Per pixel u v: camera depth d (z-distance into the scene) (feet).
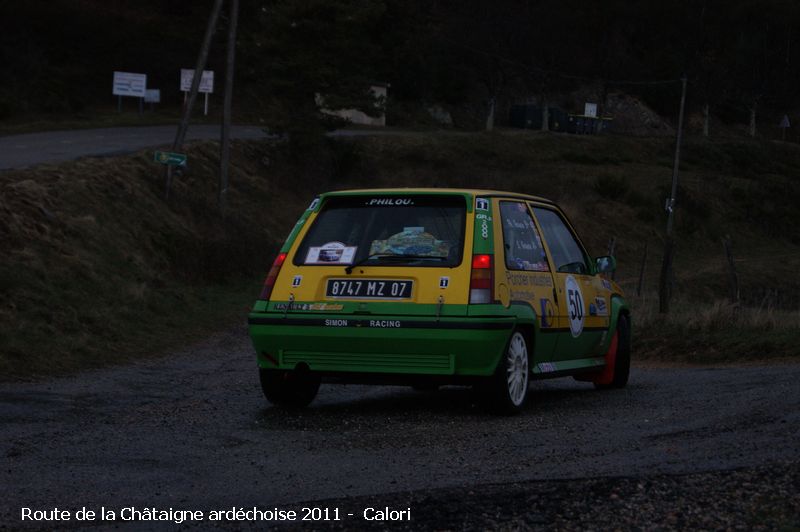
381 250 51.96
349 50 327.06
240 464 39.24
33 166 173.68
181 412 54.19
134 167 202.08
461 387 66.49
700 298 289.53
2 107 338.34
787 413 47.83
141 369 81.25
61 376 74.08
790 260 379.96
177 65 440.86
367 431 46.96
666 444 41.50
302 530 29.32
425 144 426.92
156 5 508.12
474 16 632.79
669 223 394.32
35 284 104.22
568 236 62.85
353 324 50.62
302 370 52.60
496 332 49.47
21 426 49.34
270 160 310.86
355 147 364.99
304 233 54.08
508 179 401.08
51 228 132.87
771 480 33.47
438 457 40.04
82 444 43.98
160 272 154.51
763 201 484.33
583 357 61.62
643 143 596.70
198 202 206.28
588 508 30.76
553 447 41.75
